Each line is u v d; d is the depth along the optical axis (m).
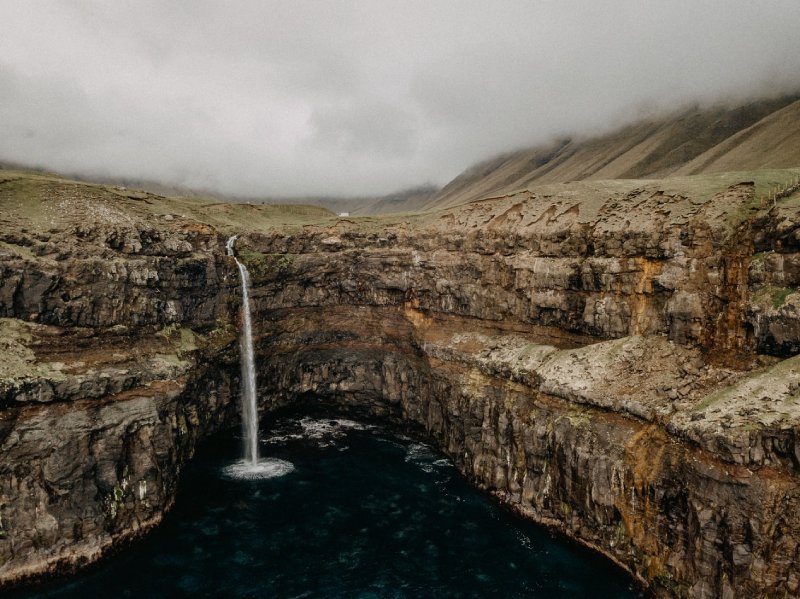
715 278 52.47
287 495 61.56
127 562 48.41
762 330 47.38
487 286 74.00
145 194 80.81
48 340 51.91
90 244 59.03
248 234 82.38
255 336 78.56
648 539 45.31
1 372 46.34
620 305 59.59
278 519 56.66
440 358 74.69
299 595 45.28
